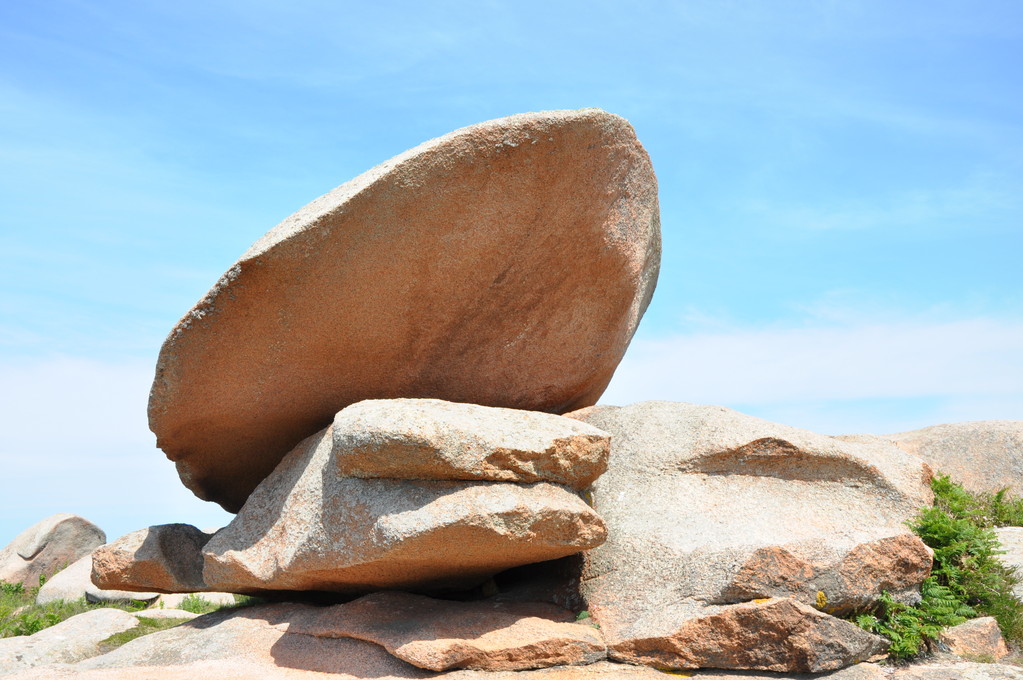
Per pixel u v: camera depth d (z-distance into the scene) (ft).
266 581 21.52
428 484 18.40
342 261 20.47
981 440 29.78
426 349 23.41
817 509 21.25
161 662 21.22
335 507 19.49
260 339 21.44
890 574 19.07
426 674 18.03
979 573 20.80
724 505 21.18
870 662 18.29
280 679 18.56
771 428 22.31
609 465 23.17
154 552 25.73
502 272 22.54
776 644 17.48
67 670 20.83
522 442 18.62
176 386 21.99
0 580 53.31
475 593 22.98
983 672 18.01
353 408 19.85
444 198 20.34
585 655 18.56
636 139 22.52
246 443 24.77
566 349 25.39
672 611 18.54
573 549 18.99
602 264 23.61
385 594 21.04
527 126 20.02
